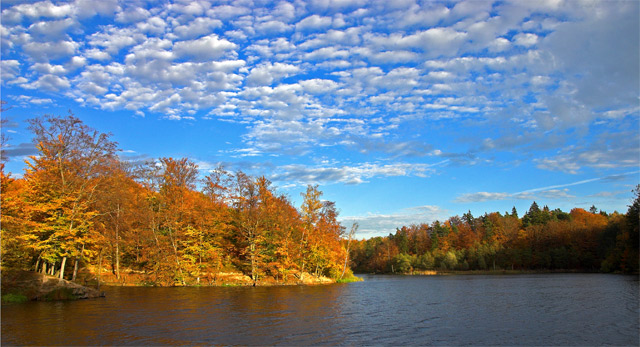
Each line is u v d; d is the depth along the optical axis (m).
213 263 63.25
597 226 122.38
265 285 64.44
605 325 26.16
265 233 67.69
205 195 67.25
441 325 26.84
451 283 76.31
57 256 41.19
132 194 59.94
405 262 142.38
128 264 65.75
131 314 29.47
